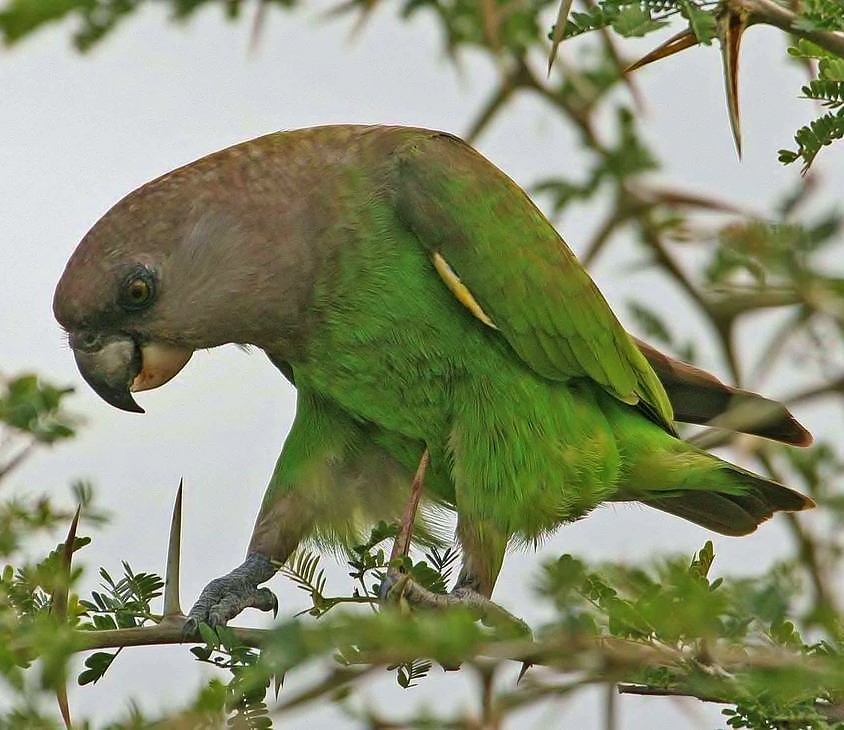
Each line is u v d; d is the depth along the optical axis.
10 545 5.70
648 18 5.60
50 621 5.17
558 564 4.81
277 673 4.69
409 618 4.48
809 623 4.99
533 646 5.00
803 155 6.21
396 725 5.31
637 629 4.95
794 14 5.94
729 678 5.25
